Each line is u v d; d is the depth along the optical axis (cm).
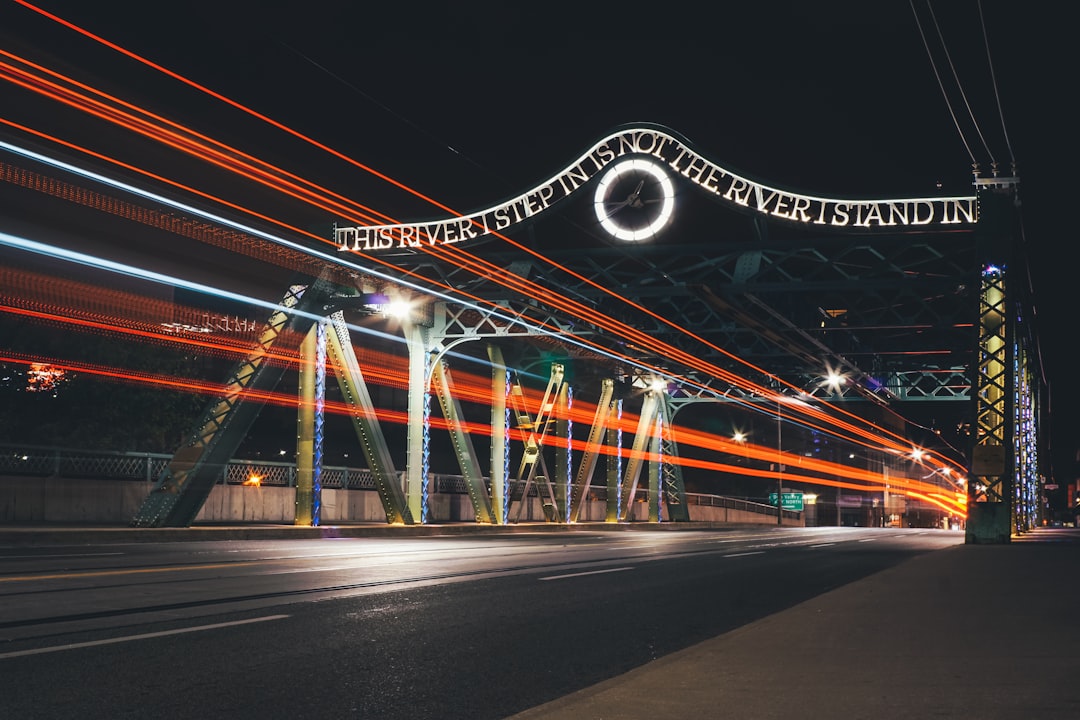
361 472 4112
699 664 684
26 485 2731
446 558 1858
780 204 2892
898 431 11244
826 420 8031
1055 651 741
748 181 2912
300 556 1811
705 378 4978
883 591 1245
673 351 4100
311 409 2900
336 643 819
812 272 2925
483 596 1205
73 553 1819
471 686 663
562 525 4234
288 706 590
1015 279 3142
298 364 2908
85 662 712
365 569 1531
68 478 2878
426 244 3145
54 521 2800
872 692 581
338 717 565
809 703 550
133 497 3081
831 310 3756
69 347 3369
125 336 3531
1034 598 1154
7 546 2034
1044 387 6488
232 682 656
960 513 12388
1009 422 2825
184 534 2481
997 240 2788
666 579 1549
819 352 3900
